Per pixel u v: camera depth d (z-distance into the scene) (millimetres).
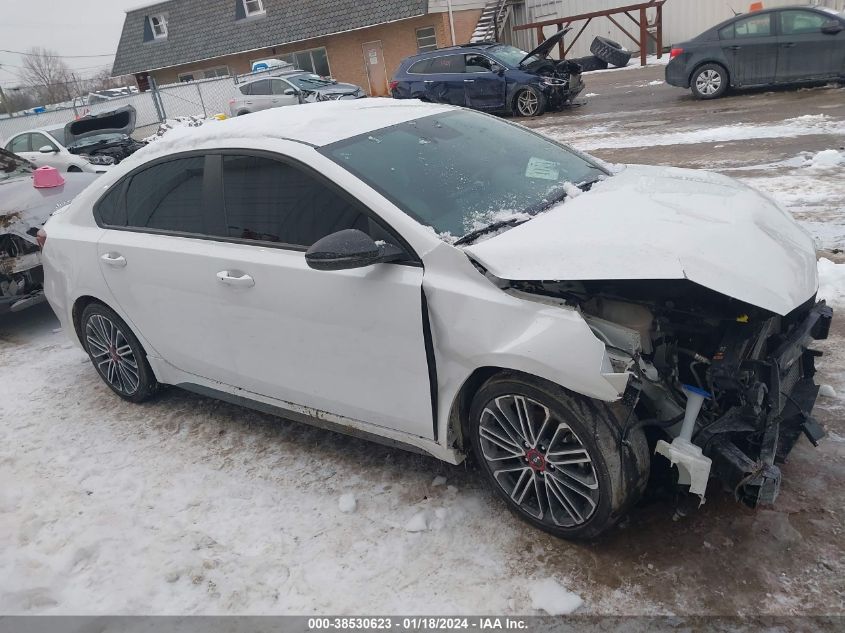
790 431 2652
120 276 3824
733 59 12922
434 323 2641
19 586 2852
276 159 3129
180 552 2934
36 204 5773
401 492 3127
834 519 2605
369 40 26125
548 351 2352
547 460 2592
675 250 2363
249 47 28062
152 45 30875
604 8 24141
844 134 8812
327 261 2506
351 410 3111
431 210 2828
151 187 3730
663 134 10539
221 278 3262
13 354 5613
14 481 3666
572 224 2652
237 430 3900
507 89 14859
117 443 3939
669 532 2650
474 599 2484
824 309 2936
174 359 3865
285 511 3121
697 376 2488
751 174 7551
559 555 2627
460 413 2830
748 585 2373
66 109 24734
